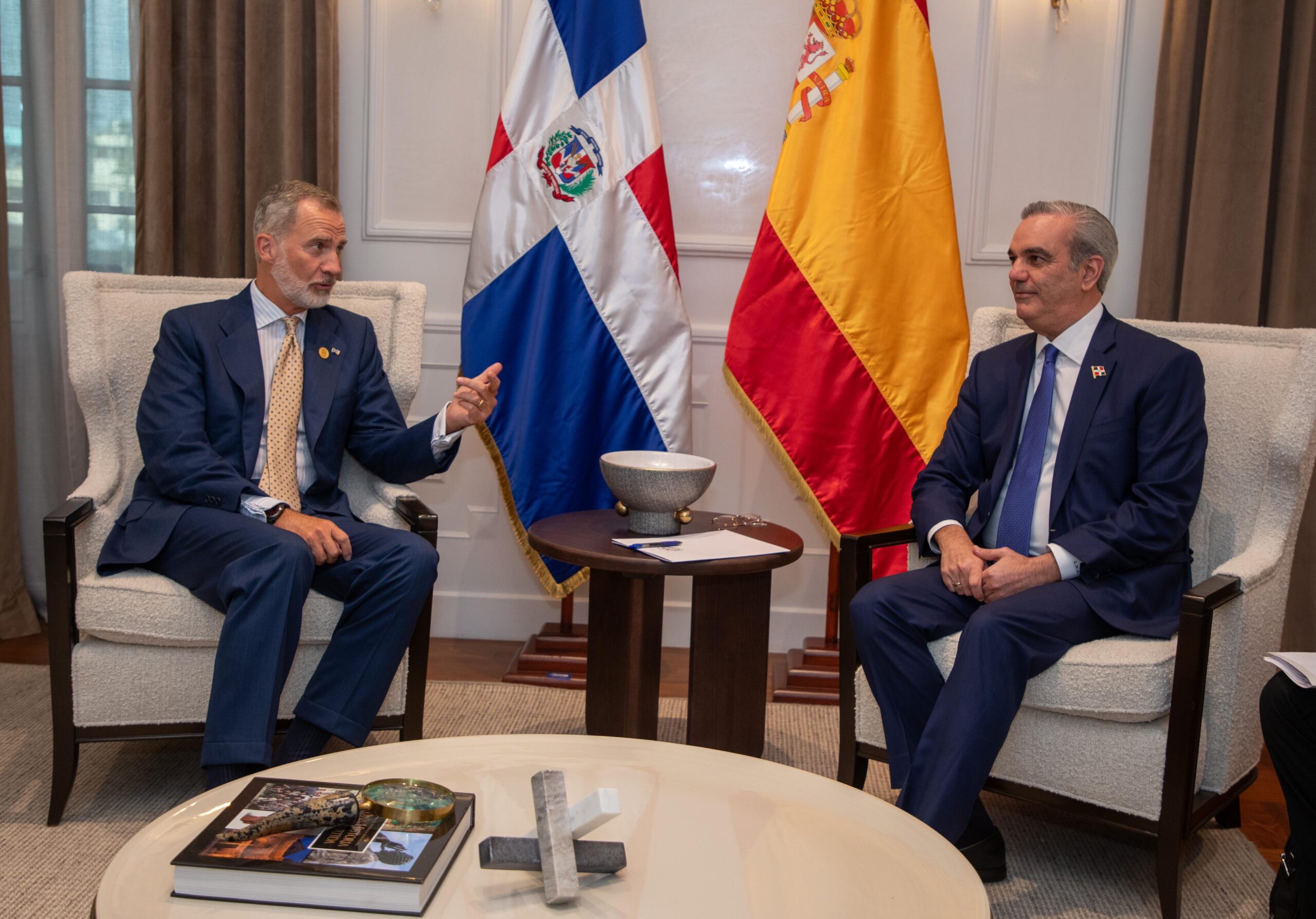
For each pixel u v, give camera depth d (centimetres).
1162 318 304
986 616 181
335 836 111
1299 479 201
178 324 224
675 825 127
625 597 233
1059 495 205
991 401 225
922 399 290
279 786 123
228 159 308
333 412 233
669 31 317
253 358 226
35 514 337
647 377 296
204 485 209
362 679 201
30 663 297
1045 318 211
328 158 309
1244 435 208
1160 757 175
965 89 315
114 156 330
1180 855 174
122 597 199
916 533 219
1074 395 208
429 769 140
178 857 105
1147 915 183
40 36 322
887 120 289
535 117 294
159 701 203
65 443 337
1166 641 189
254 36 304
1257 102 289
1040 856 206
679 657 329
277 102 310
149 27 301
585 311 292
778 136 319
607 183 292
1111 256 208
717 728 233
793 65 317
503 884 111
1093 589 192
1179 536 194
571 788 136
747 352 291
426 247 326
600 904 108
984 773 176
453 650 326
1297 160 293
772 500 331
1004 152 319
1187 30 295
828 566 320
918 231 288
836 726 273
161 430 214
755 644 233
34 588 339
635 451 254
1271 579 197
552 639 311
